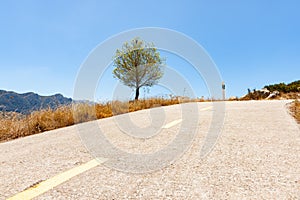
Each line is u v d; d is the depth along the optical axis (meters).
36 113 7.41
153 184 2.30
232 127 4.90
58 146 4.04
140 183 2.33
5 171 2.87
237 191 2.09
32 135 5.80
